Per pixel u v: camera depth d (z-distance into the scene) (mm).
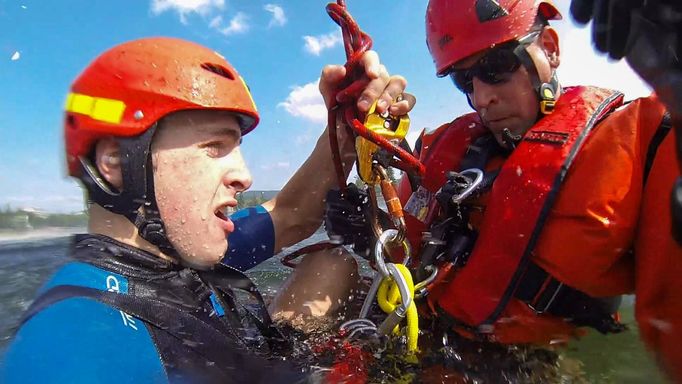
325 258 945
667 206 635
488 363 759
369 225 839
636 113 729
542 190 752
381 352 743
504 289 770
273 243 985
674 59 523
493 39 849
